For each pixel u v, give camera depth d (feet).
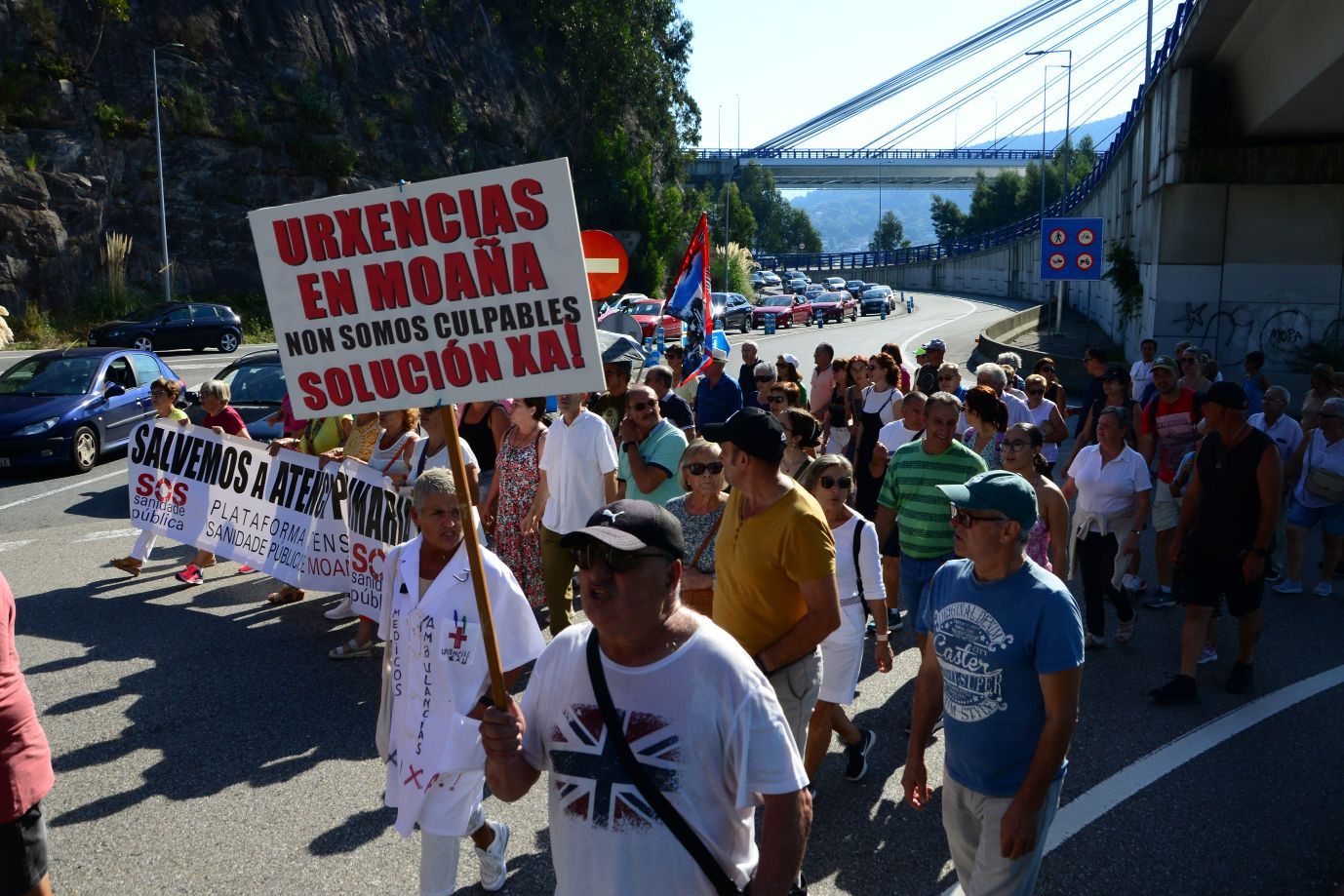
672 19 226.58
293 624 25.58
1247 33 71.41
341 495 25.49
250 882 14.44
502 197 9.50
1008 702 10.81
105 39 133.69
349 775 17.66
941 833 15.92
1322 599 28.50
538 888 14.33
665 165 227.20
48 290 123.54
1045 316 160.76
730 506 13.67
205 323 107.76
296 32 153.69
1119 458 23.59
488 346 9.77
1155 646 24.59
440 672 12.59
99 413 48.88
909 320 182.70
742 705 7.95
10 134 123.44
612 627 7.93
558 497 21.61
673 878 7.83
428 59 175.01
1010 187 376.68
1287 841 15.53
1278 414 28.99
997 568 10.93
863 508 31.01
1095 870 14.78
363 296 9.93
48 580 29.55
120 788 17.19
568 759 8.16
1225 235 83.15
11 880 11.43
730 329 150.20
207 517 27.58
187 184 139.23
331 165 152.05
